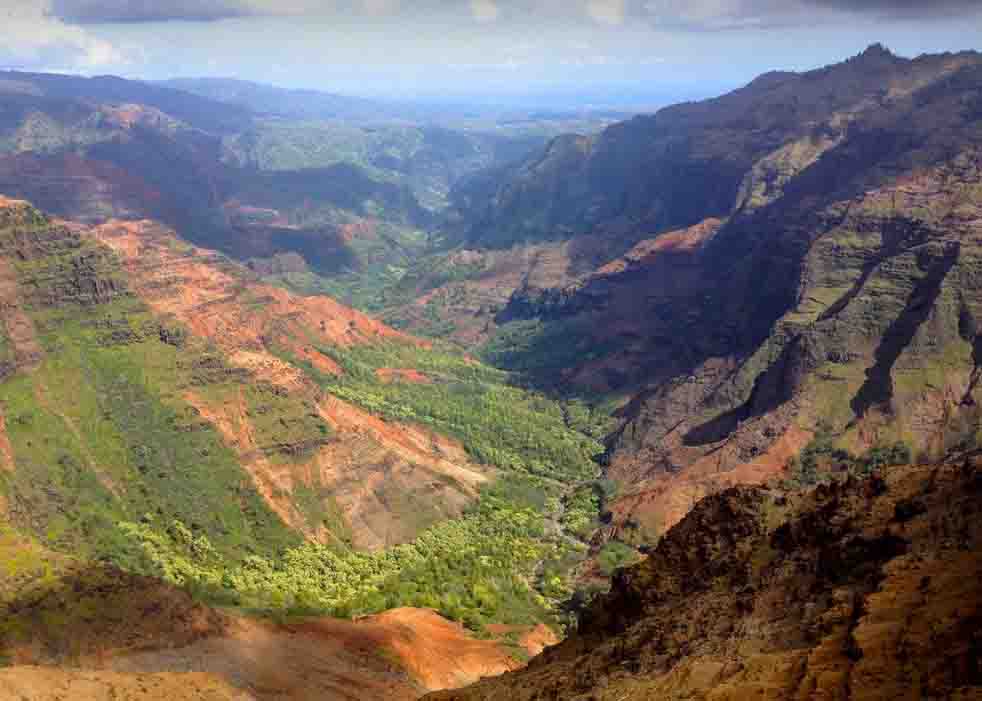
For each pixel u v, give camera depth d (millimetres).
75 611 70625
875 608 32156
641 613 53688
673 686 34969
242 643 76938
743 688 30734
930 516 39938
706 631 42000
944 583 32000
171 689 59312
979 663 26078
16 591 70812
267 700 69000
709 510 57656
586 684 44781
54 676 55062
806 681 29438
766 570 47250
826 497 50656
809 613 37250
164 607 75062
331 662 80188
